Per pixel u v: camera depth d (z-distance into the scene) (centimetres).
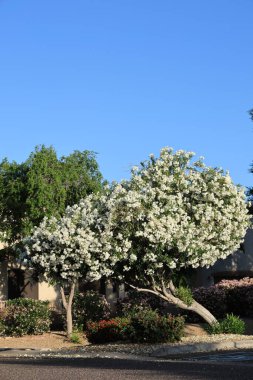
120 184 2367
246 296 2922
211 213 2277
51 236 2284
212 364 1368
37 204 2945
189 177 2339
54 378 1095
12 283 3158
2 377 1129
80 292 2994
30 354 1998
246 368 1239
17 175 3098
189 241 2225
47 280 2461
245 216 2389
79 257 2256
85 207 2369
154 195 2264
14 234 3064
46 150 3084
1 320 2731
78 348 2100
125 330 2153
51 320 2898
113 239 2234
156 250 2212
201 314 2367
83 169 3164
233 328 2245
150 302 2880
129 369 1248
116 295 3306
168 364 1377
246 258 3219
